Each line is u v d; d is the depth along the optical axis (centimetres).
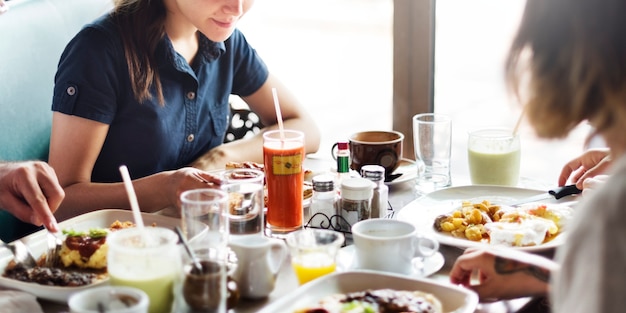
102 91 188
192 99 206
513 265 124
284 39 503
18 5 213
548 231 147
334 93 432
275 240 131
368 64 465
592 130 91
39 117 212
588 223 82
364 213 155
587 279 81
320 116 404
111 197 176
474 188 178
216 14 185
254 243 125
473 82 400
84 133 186
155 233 119
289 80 445
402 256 131
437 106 246
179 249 118
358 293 116
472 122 367
